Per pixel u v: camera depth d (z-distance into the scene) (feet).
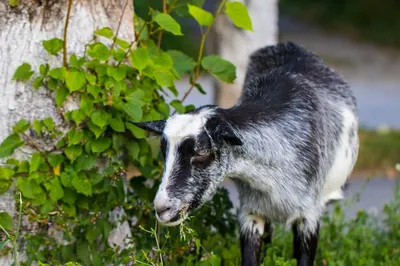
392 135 55.83
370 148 51.16
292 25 110.52
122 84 23.99
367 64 92.02
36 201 23.73
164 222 22.09
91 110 23.73
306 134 24.44
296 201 24.49
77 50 24.35
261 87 25.36
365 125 61.82
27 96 24.00
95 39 24.56
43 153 23.98
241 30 48.78
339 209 30.48
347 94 27.66
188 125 22.21
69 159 23.90
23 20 24.02
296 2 117.80
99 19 24.72
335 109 26.43
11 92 23.99
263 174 23.88
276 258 24.45
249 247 25.26
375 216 33.96
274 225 29.76
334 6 112.47
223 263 25.75
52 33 24.18
